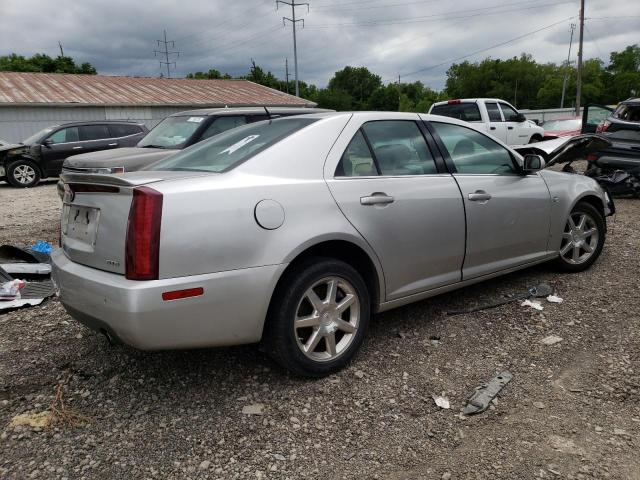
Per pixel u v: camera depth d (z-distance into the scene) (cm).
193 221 258
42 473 235
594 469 231
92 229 279
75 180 284
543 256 451
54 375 321
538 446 248
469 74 8644
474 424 267
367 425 268
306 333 309
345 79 9769
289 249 281
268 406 285
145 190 253
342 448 251
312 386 304
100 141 1391
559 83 7875
